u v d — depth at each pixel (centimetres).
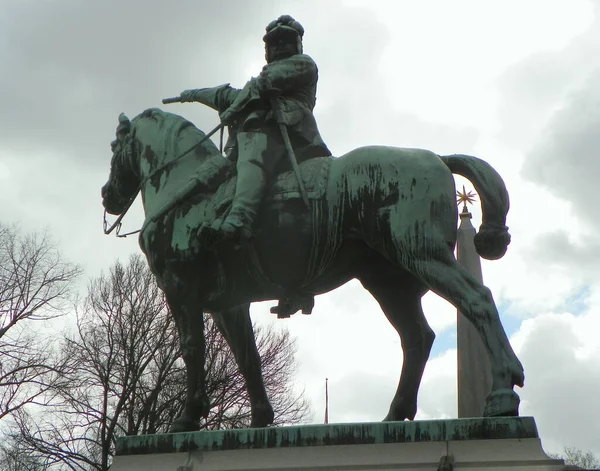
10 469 1520
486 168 532
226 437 474
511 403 458
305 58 598
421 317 566
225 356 1638
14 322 1570
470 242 923
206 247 530
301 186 538
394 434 452
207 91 621
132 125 626
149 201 584
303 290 565
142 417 1537
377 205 523
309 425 465
